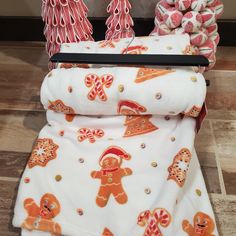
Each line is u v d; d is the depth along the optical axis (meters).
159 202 0.78
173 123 0.94
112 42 1.05
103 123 0.94
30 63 1.46
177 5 1.12
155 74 0.89
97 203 0.81
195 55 0.94
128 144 0.90
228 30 1.47
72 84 0.91
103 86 0.90
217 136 1.12
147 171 0.85
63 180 0.84
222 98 1.26
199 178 0.88
